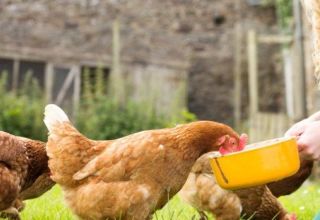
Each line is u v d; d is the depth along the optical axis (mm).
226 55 21562
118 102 17531
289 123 17484
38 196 6312
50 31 19812
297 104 17031
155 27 20953
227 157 4703
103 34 20281
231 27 21688
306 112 15812
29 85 19391
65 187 4973
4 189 5531
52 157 4984
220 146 5098
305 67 16656
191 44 21297
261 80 21562
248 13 21797
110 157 4883
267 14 21891
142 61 20531
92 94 18016
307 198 7875
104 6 20484
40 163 6074
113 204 4828
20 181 5773
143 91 19828
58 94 19672
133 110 17078
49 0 19891
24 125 16047
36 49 19547
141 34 20734
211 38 21500
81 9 20203
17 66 19406
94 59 20031
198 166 5598
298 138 5133
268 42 20938
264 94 21469
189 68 21250
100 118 16797
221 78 21469
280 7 19969
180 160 5008
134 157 4871
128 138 5012
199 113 21234
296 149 4750
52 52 19703
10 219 5836
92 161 4910
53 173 5004
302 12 16812
